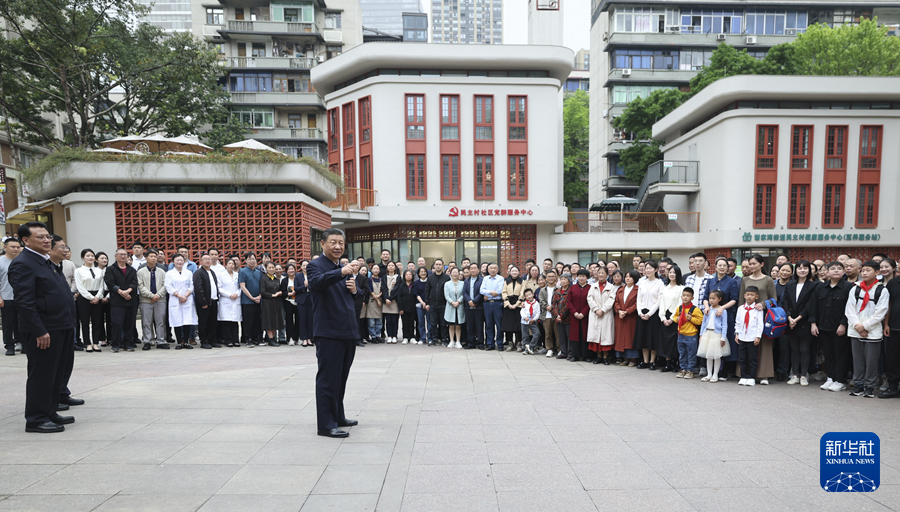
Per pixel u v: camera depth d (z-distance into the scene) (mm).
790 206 22219
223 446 4031
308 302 9805
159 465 3607
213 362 7891
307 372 7090
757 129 22078
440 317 10477
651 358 7918
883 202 22172
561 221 22375
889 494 3277
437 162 22000
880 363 6543
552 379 6961
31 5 17516
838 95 21906
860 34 25578
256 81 34000
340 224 22547
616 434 4488
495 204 22203
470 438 4340
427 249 22750
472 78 22031
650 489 3322
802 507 3080
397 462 3742
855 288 6227
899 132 22016
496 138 22188
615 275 8305
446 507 3023
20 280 4266
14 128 22484
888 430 4648
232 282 9805
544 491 3273
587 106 49219
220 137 26453
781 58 26703
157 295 9281
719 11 35406
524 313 9203
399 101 21828
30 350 4316
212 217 14336
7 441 4098
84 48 19750
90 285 8875
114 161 13438
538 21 42406
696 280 7645
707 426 4754
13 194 21516
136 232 13922
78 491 3150
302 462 3709
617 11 35344
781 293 7262
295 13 34906
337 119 23516
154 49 21859
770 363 6676
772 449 4113
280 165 14320
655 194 26359
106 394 5754
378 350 9734
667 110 30234
